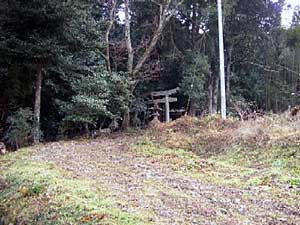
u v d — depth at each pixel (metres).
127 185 7.63
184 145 13.04
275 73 26.41
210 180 8.36
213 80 24.14
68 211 5.74
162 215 5.56
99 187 7.21
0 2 14.41
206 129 14.31
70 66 16.86
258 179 8.27
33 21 14.97
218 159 11.30
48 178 7.68
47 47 14.72
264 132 11.84
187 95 22.75
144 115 22.28
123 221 5.09
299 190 7.33
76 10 15.35
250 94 25.78
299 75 25.86
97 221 5.16
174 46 23.16
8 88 16.38
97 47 17.81
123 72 19.52
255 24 25.23
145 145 13.37
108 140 15.96
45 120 17.94
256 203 6.51
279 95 26.03
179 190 7.34
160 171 9.37
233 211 6.00
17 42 14.52
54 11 14.71
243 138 12.02
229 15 23.38
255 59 26.02
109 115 17.86
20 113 15.02
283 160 9.70
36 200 6.70
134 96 20.69
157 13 22.39
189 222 5.31
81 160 10.76
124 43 20.62
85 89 17.19
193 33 23.95
